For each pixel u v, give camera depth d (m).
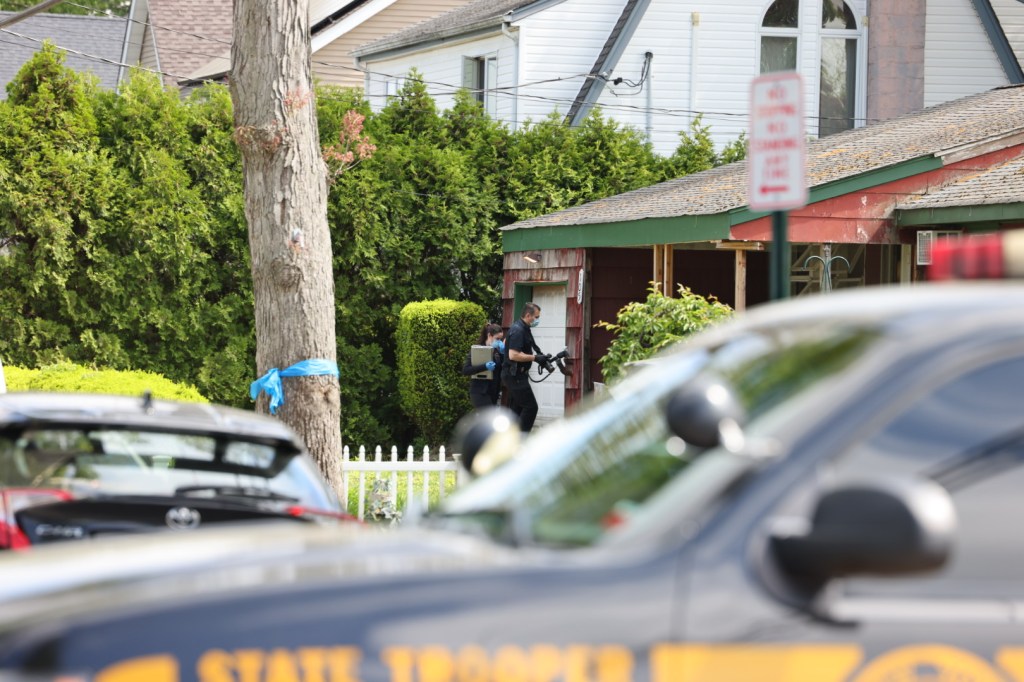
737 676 5.96
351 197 43.12
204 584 6.31
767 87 11.66
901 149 35.41
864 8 55.19
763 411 6.80
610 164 47.72
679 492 6.62
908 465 6.48
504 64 54.66
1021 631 6.31
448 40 57.25
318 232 23.86
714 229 32.69
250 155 23.61
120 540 8.77
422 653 5.92
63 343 39.53
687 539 6.12
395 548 7.01
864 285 39.97
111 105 40.69
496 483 8.33
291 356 23.59
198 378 41.22
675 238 34.38
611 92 53.16
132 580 6.83
